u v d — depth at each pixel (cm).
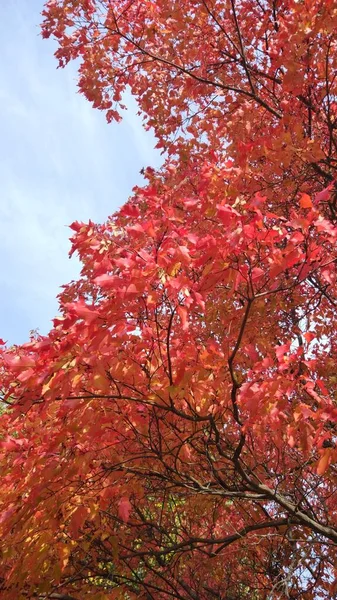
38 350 300
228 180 399
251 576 545
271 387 306
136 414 342
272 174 523
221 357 340
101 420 325
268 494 399
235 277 303
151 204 308
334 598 520
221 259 296
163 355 336
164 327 358
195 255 328
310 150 444
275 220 530
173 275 280
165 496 445
